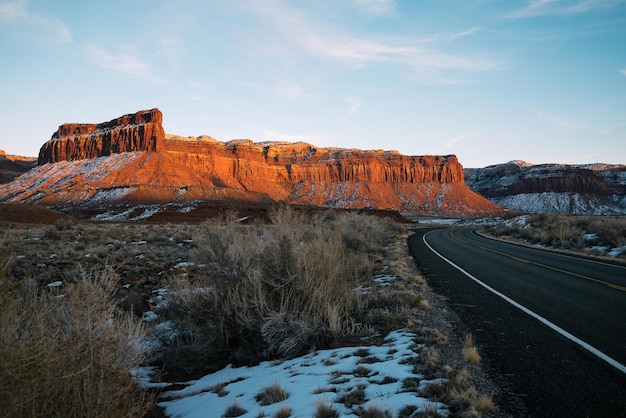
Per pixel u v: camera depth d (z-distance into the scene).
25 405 2.27
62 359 2.59
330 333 5.66
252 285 6.09
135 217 64.75
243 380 4.77
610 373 3.89
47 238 18.88
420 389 3.64
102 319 3.31
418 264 13.12
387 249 17.67
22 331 2.63
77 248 16.02
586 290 8.30
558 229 23.41
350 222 22.09
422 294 8.07
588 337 5.05
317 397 3.71
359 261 11.50
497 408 3.23
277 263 6.23
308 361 4.97
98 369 2.81
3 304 2.50
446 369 4.04
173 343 5.81
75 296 3.40
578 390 3.53
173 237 20.73
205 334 5.77
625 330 5.35
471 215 184.25
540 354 4.48
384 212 102.81
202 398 4.35
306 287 5.92
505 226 36.50
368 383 3.91
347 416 3.24
